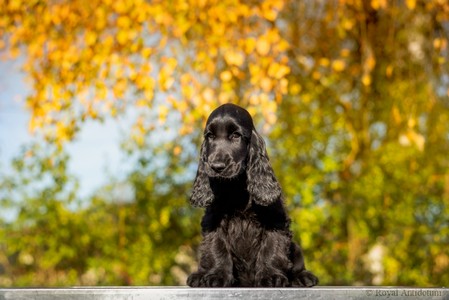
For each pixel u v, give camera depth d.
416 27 9.62
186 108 7.24
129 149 8.88
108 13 7.66
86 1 7.76
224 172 4.27
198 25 7.43
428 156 9.32
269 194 4.42
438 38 8.88
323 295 3.71
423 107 9.43
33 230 9.12
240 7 7.25
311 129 8.97
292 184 8.55
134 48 7.19
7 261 9.57
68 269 9.35
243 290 3.68
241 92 8.08
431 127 9.55
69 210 9.05
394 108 8.91
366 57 9.23
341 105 9.35
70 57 7.39
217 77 7.77
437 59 8.95
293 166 8.91
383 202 8.77
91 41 7.29
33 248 9.29
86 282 9.31
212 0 7.20
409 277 8.73
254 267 4.46
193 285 4.34
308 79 9.18
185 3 7.04
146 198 8.96
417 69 9.60
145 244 8.96
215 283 4.26
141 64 7.41
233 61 7.00
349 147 9.17
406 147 8.87
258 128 8.50
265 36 7.06
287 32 9.53
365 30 9.45
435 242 8.77
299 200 8.65
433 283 8.76
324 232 8.95
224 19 7.17
